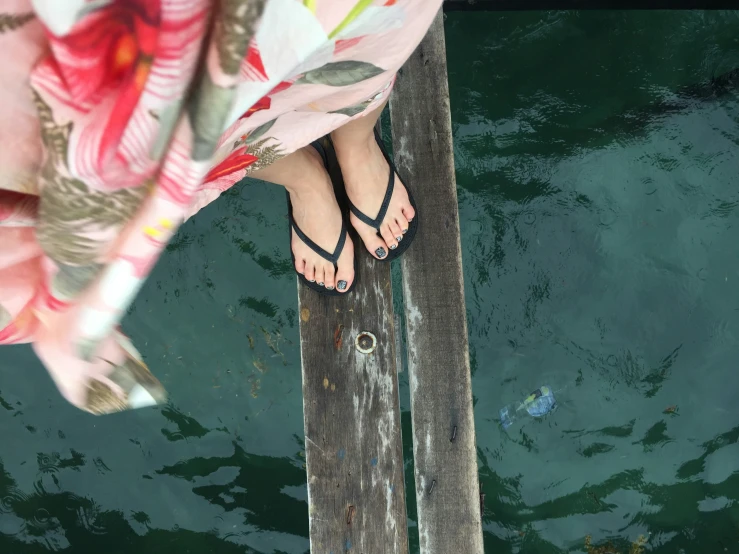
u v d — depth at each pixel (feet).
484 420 8.47
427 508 5.67
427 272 5.79
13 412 8.52
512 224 8.75
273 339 8.53
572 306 8.63
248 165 3.72
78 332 2.35
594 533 8.30
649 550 8.22
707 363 8.48
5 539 8.38
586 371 8.52
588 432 8.44
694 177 8.75
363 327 5.66
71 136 1.84
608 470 8.39
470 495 5.65
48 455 8.49
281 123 3.47
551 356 8.55
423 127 5.98
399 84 6.05
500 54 9.00
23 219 2.14
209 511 8.47
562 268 8.68
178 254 8.55
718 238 8.63
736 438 8.36
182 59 1.72
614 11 8.91
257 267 8.57
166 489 8.49
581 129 8.88
